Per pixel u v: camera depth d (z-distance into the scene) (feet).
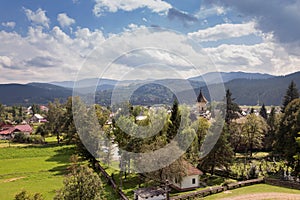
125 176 106.32
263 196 88.07
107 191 94.84
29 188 103.50
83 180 53.01
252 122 156.35
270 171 118.32
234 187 98.37
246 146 162.81
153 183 91.97
